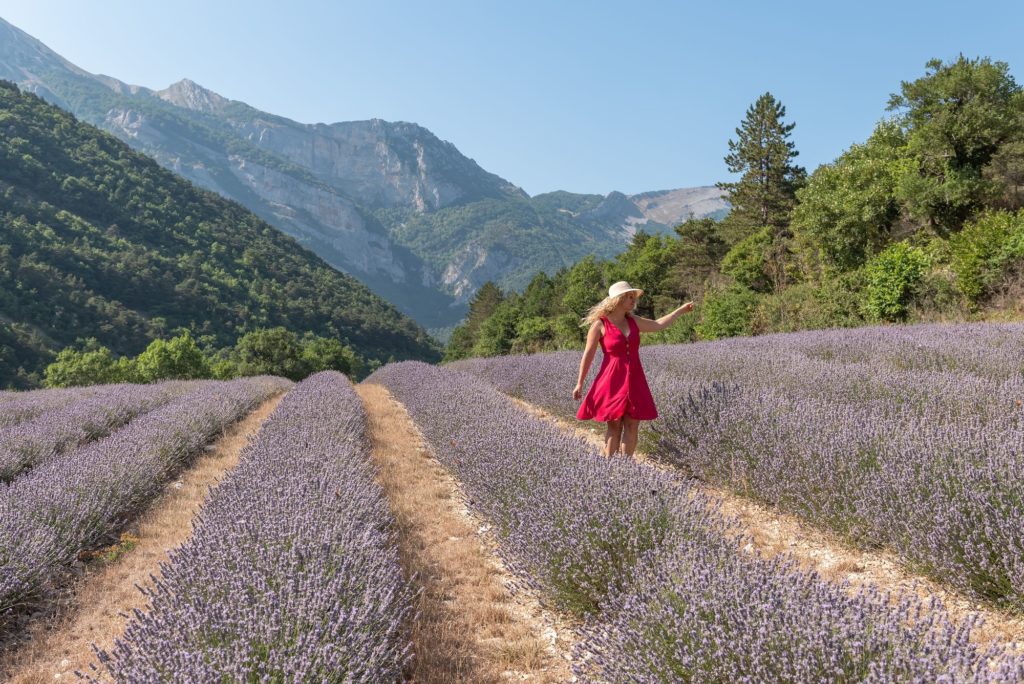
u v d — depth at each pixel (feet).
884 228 74.02
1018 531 8.79
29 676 9.43
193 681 6.70
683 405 18.58
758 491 14.40
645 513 10.60
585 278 207.92
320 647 7.11
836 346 29.01
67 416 30.58
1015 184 66.23
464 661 9.21
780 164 129.80
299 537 10.32
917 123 76.95
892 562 10.94
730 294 75.66
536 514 11.71
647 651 7.20
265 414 42.83
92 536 15.30
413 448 27.07
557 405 28.81
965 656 5.44
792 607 6.59
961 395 15.38
